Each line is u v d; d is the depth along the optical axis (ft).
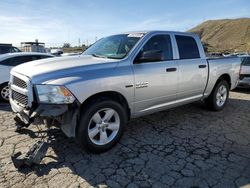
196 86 17.72
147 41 14.70
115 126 13.17
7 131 15.43
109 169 11.27
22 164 11.07
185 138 14.88
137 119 18.19
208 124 17.44
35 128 15.55
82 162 11.83
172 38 16.31
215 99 20.11
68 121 11.44
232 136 15.33
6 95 23.73
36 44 79.77
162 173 11.02
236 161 12.17
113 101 12.75
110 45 15.74
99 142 12.66
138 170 11.23
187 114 19.71
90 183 10.22
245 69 30.04
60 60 13.67
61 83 11.12
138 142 14.20
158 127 16.66
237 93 30.12
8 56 24.26
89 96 11.81
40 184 10.08
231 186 10.15
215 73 19.21
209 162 12.01
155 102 15.11
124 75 13.05
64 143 13.76
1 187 9.82
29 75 11.77
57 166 11.43
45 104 11.17
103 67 12.60
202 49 18.44
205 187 10.06
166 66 15.23
